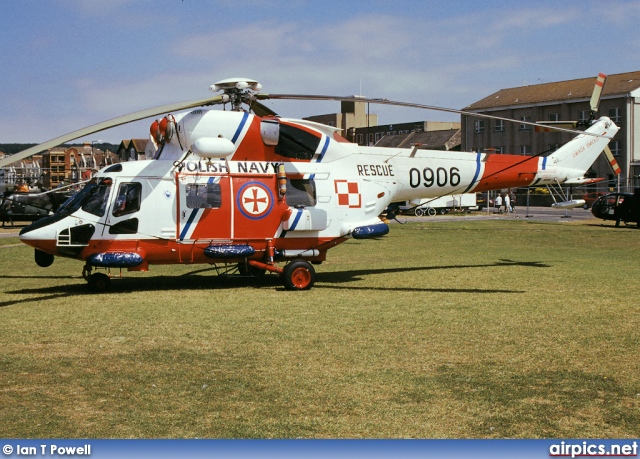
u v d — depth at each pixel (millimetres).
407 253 22031
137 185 13555
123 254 13359
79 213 13375
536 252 22406
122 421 6320
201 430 6109
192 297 13078
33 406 6707
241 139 14086
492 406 6770
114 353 8688
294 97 13547
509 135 76438
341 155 15188
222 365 8156
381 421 6352
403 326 10344
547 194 64250
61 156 87500
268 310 11648
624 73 72062
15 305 12117
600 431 6164
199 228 13812
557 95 72562
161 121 14039
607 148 18938
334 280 15641
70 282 15406
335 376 7723
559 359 8477
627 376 7770
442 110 13250
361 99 12750
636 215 33875
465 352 8797
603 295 13297
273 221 14258
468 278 15906
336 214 14836
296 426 6215
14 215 37562
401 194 16047
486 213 51562
